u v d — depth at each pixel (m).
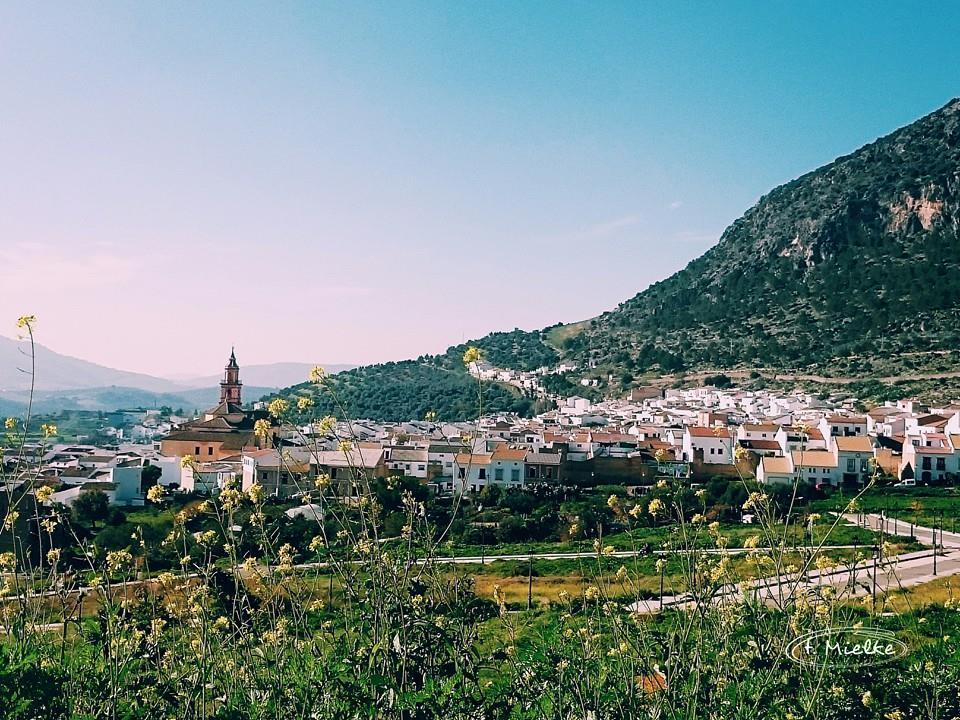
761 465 73.62
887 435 94.94
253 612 7.70
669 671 7.09
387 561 7.21
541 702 7.00
